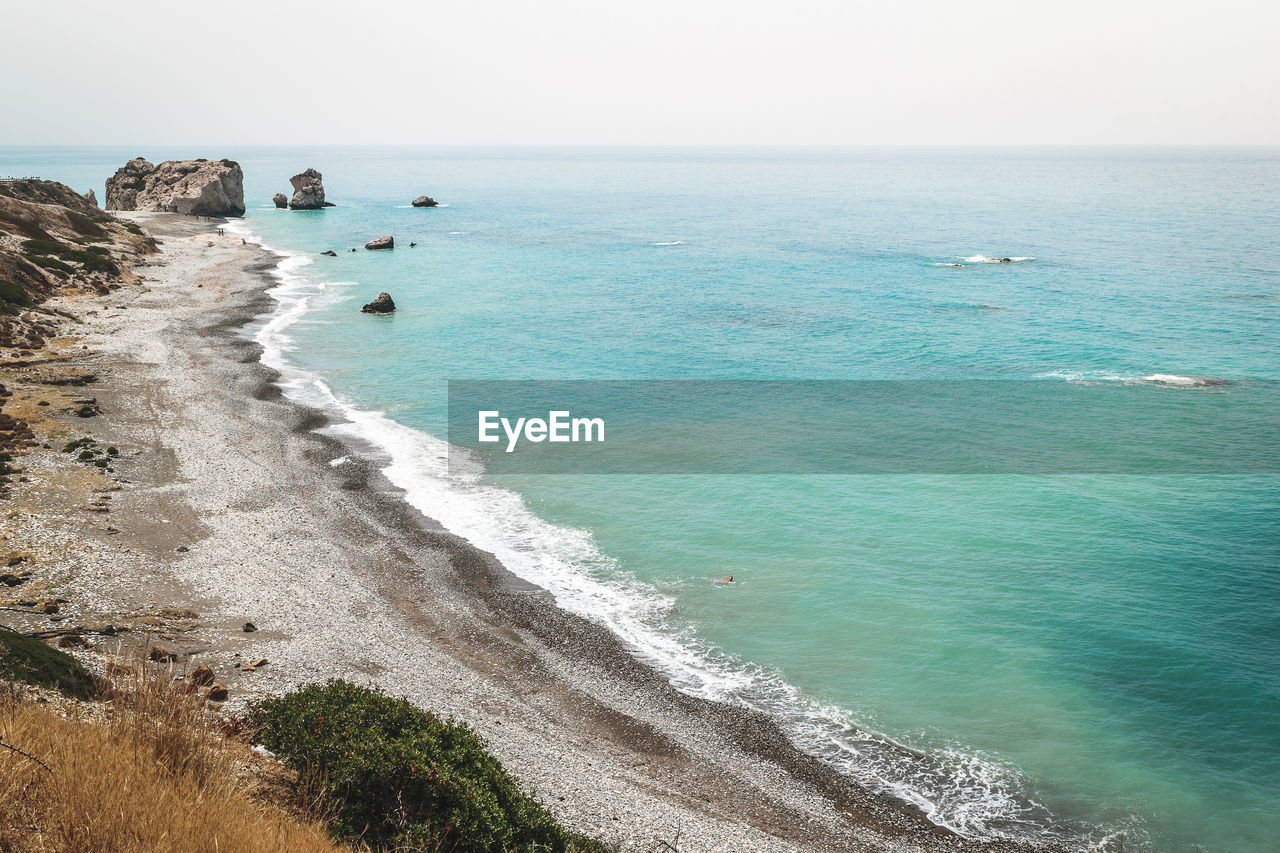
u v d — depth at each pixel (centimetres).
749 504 3800
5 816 899
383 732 1470
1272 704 2409
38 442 3719
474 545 3319
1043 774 2145
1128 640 2734
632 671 2544
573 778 1936
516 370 6119
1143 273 10525
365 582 2945
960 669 2583
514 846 1351
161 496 3397
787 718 2350
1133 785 2108
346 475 3916
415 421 4819
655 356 6619
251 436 4288
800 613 2897
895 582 3116
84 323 6103
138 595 2569
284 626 2530
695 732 2273
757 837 1836
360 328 7238
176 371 5256
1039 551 3362
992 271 10869
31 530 2875
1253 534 3506
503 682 2434
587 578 3102
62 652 1766
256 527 3244
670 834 1759
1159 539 3469
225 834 994
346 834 1239
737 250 13012
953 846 1905
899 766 2170
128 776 1001
